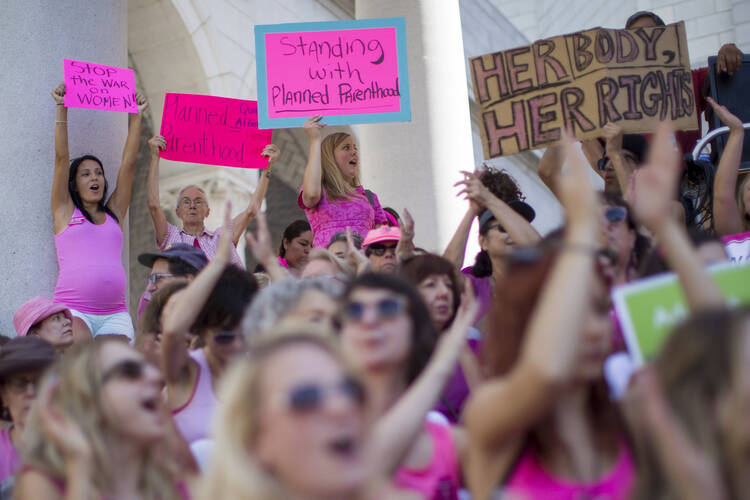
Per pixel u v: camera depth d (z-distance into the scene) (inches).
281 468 89.5
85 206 276.7
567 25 864.9
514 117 255.6
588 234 100.8
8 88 278.1
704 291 109.2
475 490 110.0
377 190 372.8
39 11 282.4
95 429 129.3
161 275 253.4
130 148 287.6
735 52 287.7
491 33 749.3
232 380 94.4
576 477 109.0
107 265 271.6
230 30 543.2
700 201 273.9
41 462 129.7
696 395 89.9
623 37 254.4
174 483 138.9
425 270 187.9
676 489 90.5
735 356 88.8
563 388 102.7
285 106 292.8
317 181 289.6
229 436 92.2
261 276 255.8
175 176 532.1
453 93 377.1
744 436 87.4
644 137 284.5
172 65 524.1
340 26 296.0
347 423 89.7
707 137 275.6
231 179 527.2
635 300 117.0
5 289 267.3
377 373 138.2
